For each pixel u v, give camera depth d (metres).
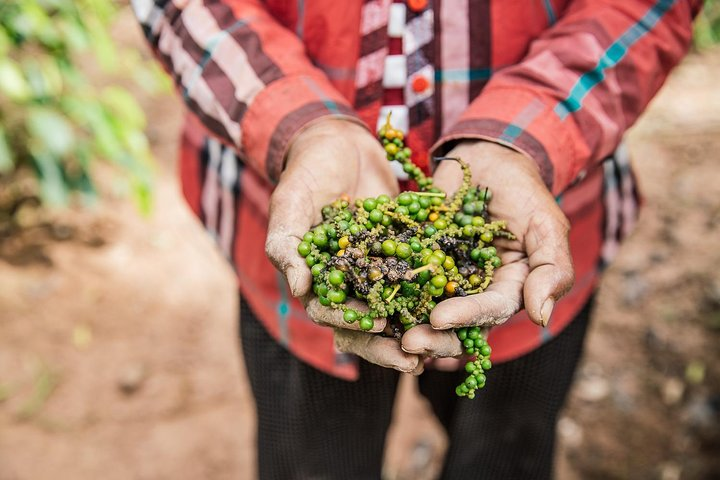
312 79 0.63
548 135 0.60
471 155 0.61
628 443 1.09
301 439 0.76
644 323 1.27
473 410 0.76
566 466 1.06
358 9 0.64
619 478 1.04
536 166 0.59
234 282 1.35
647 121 1.79
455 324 0.51
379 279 0.53
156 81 1.48
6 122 1.38
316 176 0.58
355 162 0.61
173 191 1.55
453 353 0.54
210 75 0.64
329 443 0.77
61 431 1.09
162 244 1.41
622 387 1.17
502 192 0.58
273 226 0.56
